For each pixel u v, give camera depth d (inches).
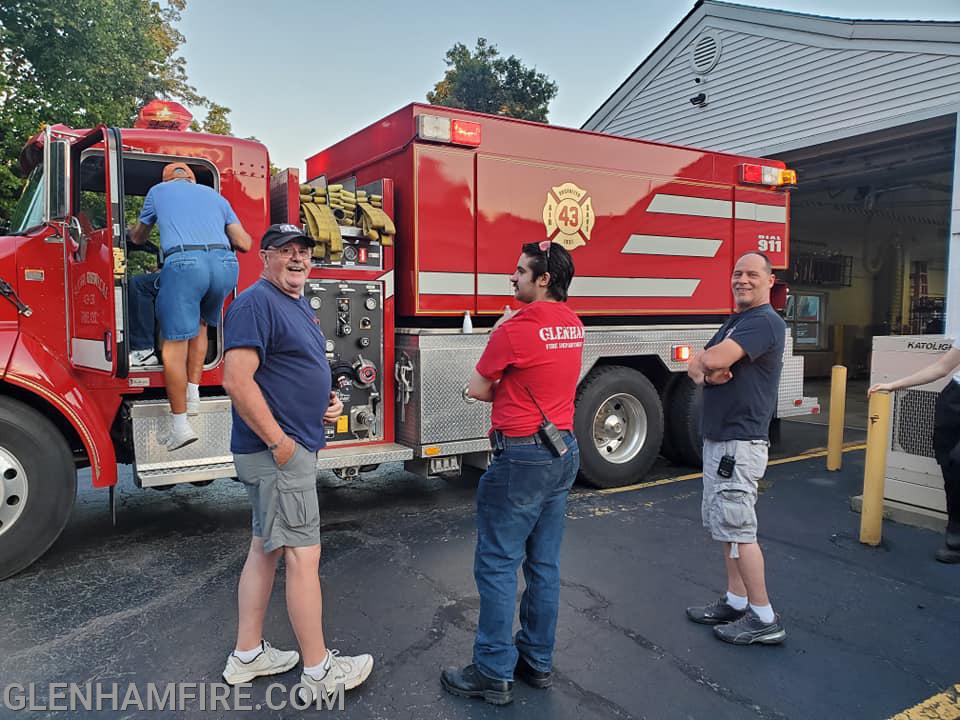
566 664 120.7
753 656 123.8
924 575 161.6
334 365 193.3
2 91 391.5
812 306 689.0
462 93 1162.6
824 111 439.2
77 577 156.9
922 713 106.8
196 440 167.9
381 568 163.3
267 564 111.0
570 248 230.7
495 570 106.9
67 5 446.9
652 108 561.6
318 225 182.4
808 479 251.4
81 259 157.9
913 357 197.6
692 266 261.9
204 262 155.8
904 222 750.5
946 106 375.2
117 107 474.9
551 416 106.9
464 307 209.0
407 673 117.0
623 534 188.4
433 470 205.3
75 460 173.6
